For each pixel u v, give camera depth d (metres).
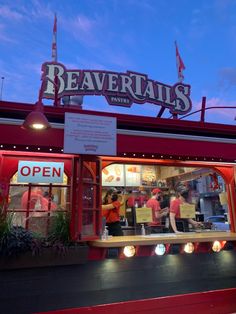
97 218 4.29
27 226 4.27
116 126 4.30
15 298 3.71
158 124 4.71
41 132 3.97
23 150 3.98
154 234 5.11
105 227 4.50
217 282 4.90
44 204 4.48
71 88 5.92
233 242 5.17
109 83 6.08
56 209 4.50
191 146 4.70
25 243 3.72
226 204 5.83
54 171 4.61
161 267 4.56
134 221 5.18
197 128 4.96
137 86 6.27
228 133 5.18
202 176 5.99
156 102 6.37
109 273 4.23
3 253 3.62
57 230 4.10
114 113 4.44
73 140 3.89
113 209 5.01
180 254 4.75
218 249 4.98
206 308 4.66
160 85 6.50
